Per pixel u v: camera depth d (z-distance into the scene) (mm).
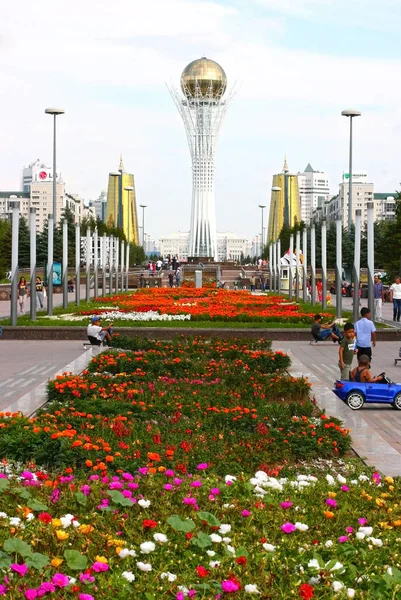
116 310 44281
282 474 12594
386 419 17938
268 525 9062
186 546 8133
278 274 84375
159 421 15734
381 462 13625
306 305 54719
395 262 69062
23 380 23141
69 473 10906
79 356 28016
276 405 16812
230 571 7461
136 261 163250
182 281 94750
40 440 12828
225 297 60469
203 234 135750
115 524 8773
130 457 12352
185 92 131500
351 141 80688
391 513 9836
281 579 7441
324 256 50094
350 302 68625
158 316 40438
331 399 19484
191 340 29516
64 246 49406
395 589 7219
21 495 9273
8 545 7254
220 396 18141
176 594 6895
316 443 13938
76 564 7273
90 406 16250
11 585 6637
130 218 194875
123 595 6852
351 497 10383
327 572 7496
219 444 13594
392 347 33438
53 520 8258
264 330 35719
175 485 10250
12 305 36375
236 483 10438
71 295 78438
